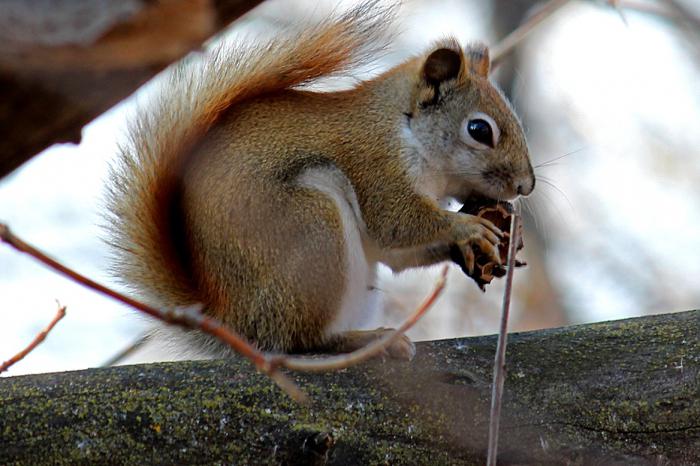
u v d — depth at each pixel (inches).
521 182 443.8
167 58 157.3
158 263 398.6
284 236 384.8
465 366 324.8
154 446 290.0
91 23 147.1
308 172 408.2
